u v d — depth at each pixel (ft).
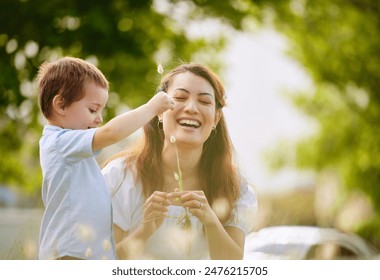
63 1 51.96
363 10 63.77
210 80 15.62
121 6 52.19
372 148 72.90
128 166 15.65
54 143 13.41
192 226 15.46
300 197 91.76
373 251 34.35
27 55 52.13
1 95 51.83
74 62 14.06
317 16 64.85
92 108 13.99
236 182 16.35
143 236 14.73
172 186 15.99
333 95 79.20
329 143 81.05
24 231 15.30
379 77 67.67
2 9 52.08
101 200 13.47
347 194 79.56
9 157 57.77
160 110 13.56
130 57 52.26
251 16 61.93
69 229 13.11
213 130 16.30
